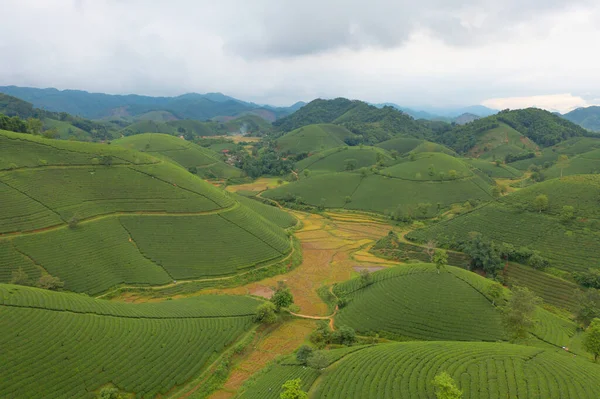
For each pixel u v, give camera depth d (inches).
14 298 2172.7
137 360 2047.2
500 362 1836.9
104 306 2427.4
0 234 3068.4
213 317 2623.0
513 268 3356.3
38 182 3740.2
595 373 1729.8
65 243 3189.0
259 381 2038.6
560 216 3654.0
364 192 6643.7
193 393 1971.0
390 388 1765.5
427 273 3085.6
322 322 2760.8
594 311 2493.8
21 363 1804.9
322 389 1856.5
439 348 2094.0
